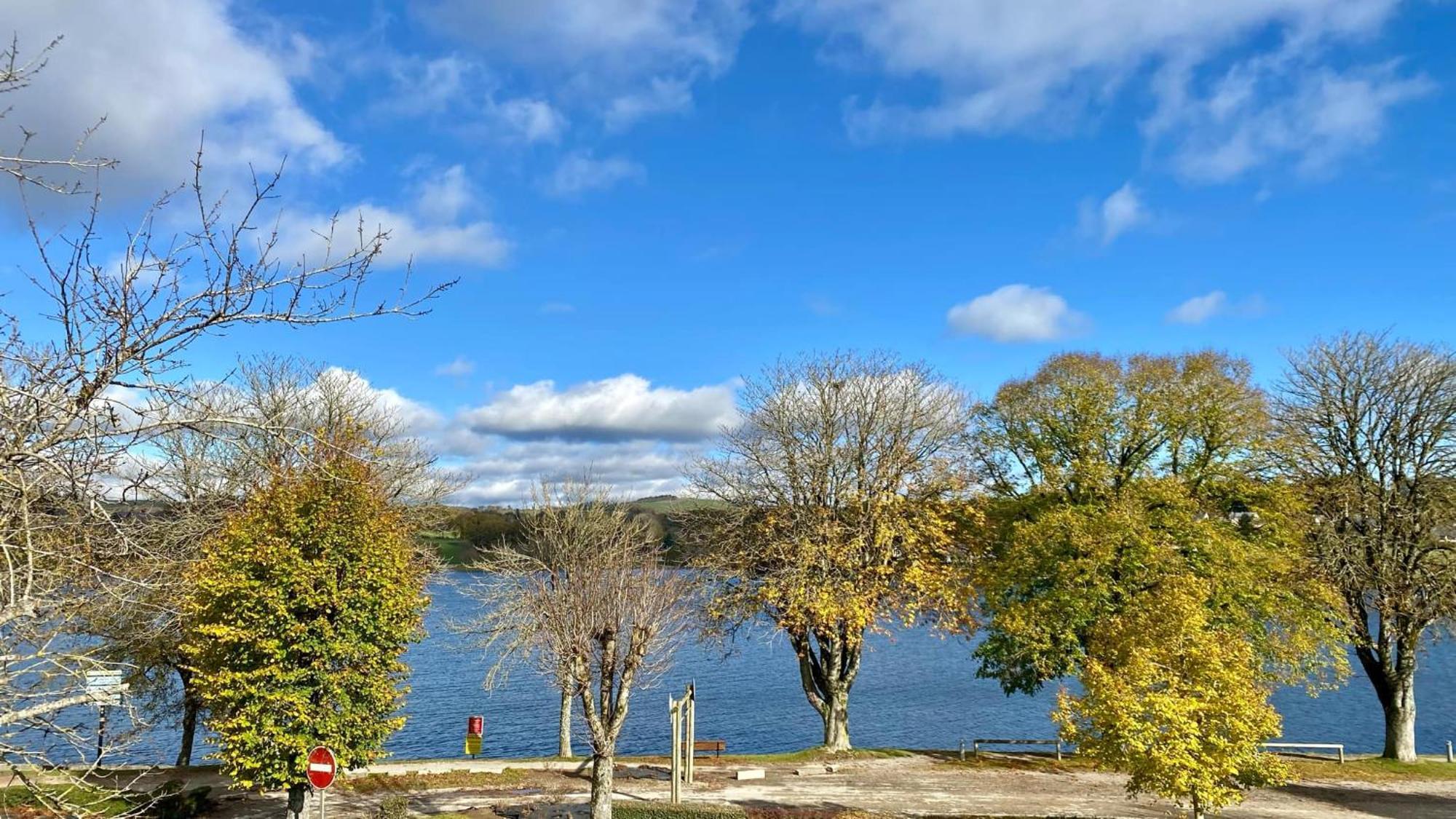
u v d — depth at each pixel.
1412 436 30.73
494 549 34.72
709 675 62.50
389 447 34.12
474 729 31.56
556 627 23.83
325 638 21.98
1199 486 31.72
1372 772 30.61
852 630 31.98
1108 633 24.09
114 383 5.78
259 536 22.00
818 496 31.75
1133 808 26.30
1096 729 21.97
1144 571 29.47
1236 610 28.75
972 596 32.34
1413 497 30.75
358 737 22.59
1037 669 31.81
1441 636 34.66
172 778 28.08
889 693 56.94
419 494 34.50
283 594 21.72
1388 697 32.44
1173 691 20.70
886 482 31.73
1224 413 30.97
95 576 7.64
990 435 35.75
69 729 7.90
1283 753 34.12
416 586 26.00
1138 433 31.92
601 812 22.45
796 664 67.06
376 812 24.89
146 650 22.64
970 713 50.12
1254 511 31.59
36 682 8.02
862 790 28.28
